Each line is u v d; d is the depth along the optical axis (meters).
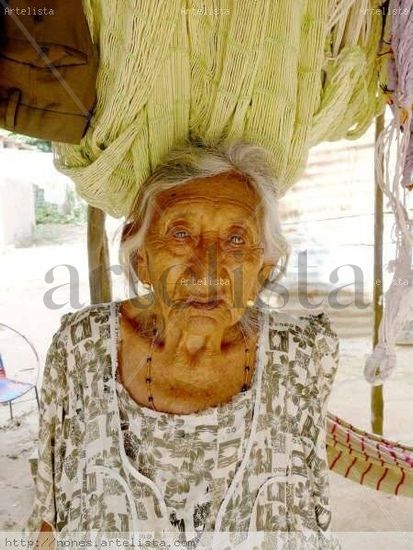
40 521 1.12
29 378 4.32
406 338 4.82
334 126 1.21
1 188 11.29
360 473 1.91
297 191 3.36
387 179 1.01
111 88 1.01
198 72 1.04
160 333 1.01
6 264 9.91
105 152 1.05
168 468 0.97
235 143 0.99
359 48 1.10
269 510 1.00
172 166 0.98
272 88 1.03
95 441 1.00
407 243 1.01
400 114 0.98
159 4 0.94
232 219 0.95
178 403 0.99
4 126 0.98
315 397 1.07
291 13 1.00
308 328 1.08
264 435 1.00
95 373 1.02
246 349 1.03
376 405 3.18
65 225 13.14
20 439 3.59
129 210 1.11
